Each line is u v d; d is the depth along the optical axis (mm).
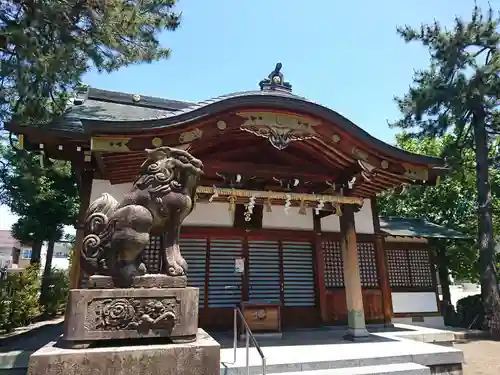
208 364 3578
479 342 10977
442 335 8703
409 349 6422
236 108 6574
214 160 7656
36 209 15445
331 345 6801
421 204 17953
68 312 3541
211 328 8406
